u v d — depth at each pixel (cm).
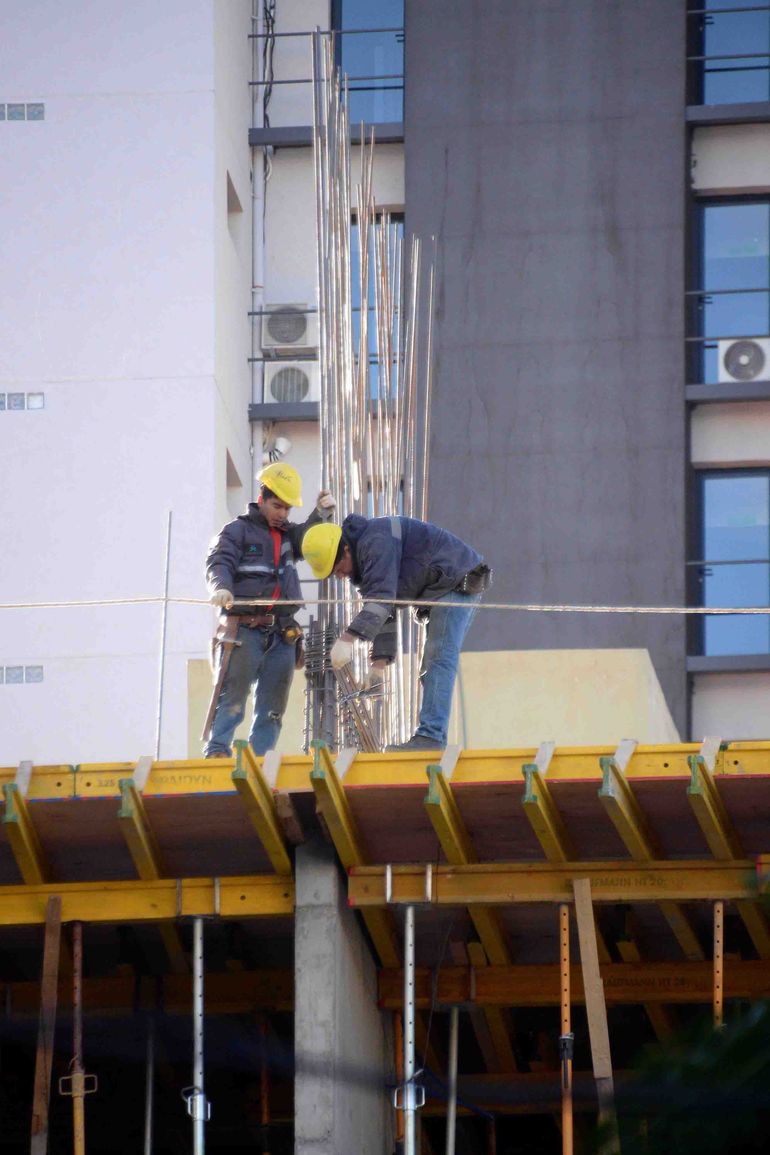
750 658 8806
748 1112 2744
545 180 9031
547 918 4281
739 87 9306
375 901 4091
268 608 4666
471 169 9050
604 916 4309
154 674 8131
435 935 4350
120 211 8550
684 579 8762
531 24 9138
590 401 8888
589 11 9138
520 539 8806
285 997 4541
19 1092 4975
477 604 4262
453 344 8938
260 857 4206
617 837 4066
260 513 4747
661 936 4403
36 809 4059
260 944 4556
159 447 8344
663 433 8856
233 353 8794
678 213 8981
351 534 4328
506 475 8844
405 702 5216
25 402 8419
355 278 8794
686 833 4041
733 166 9206
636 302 8938
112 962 4566
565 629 8738
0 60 8681
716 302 9256
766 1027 2727
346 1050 4084
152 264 8500
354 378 5541
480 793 3953
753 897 3909
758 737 8819
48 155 8600
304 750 4916
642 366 8906
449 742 6094
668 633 8719
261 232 9175
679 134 9038
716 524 9119
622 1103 2934
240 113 9112
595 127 9050
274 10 9356
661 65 9075
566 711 6094
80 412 8394
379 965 4409
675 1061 2753
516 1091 4666
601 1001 3906
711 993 4300
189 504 8281
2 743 8094
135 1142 5022
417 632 5403
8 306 8494
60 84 8662
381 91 9275
